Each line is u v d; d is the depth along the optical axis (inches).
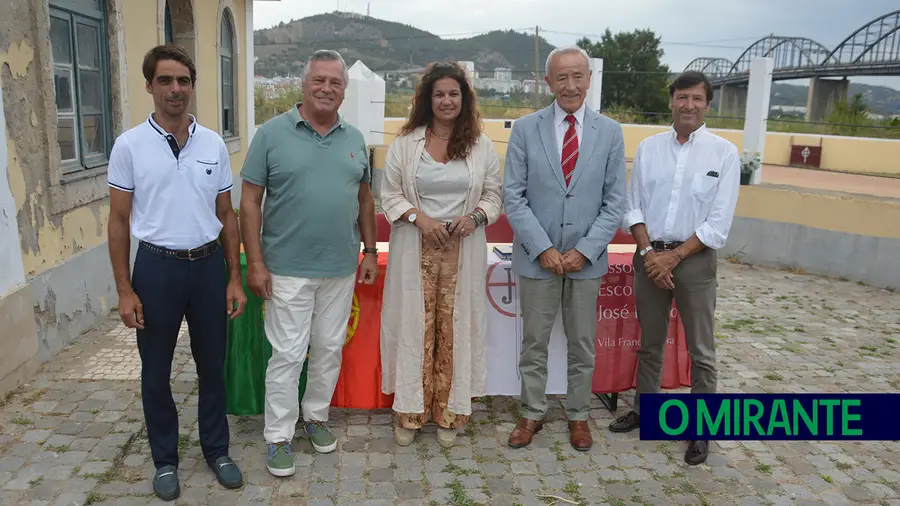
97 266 185.5
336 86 106.9
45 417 130.0
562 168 120.7
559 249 121.5
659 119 523.8
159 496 105.9
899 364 176.1
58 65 171.3
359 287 132.0
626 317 140.7
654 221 124.7
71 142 179.2
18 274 144.6
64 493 105.8
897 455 128.2
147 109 227.9
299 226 109.7
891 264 248.1
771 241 283.9
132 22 213.8
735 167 119.6
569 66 117.8
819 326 207.2
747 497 113.0
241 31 386.6
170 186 97.1
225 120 366.6
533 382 128.6
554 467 121.2
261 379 132.0
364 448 125.7
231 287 108.7
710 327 125.3
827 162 504.1
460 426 127.7
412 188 118.1
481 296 124.3
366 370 135.3
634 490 114.3
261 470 116.3
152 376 103.7
